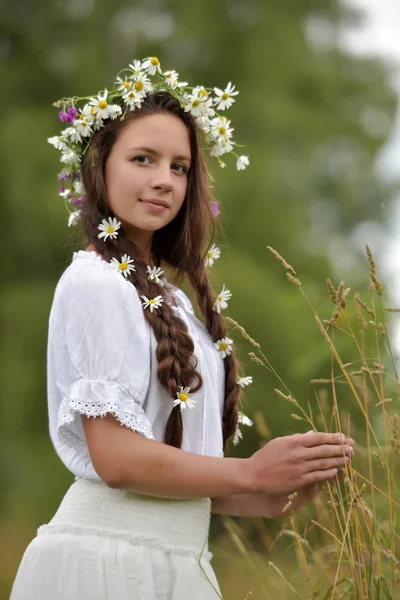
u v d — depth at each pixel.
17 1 15.18
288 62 15.26
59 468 12.95
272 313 12.45
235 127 14.80
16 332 13.50
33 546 2.84
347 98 15.91
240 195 13.93
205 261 3.26
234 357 3.18
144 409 2.80
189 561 2.80
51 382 2.95
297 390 10.71
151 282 2.91
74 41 15.17
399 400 3.04
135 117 2.96
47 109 14.44
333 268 14.23
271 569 3.90
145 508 2.78
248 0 15.59
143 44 15.10
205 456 2.70
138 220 2.95
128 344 2.76
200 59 15.31
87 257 2.88
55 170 13.56
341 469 2.86
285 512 3.10
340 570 3.13
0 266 13.96
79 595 2.70
